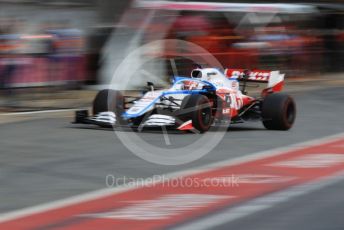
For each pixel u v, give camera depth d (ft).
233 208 69.46
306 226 62.85
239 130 131.23
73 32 192.75
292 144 113.29
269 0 250.57
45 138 116.47
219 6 210.18
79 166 91.97
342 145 112.88
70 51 191.83
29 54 179.42
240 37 221.66
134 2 200.64
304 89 223.51
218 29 213.05
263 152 104.78
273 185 80.53
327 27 274.16
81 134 120.67
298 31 253.85
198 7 204.13
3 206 70.49
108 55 199.93
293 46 249.75
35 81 181.57
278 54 241.14
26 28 186.91
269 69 237.04
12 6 182.50
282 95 130.41
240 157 100.12
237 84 130.72
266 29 234.58
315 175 86.63
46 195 75.46
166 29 199.00
